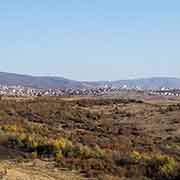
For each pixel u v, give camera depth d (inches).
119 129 2194.9
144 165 1150.3
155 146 1608.0
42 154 1250.0
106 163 1149.1
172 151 1529.3
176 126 2267.5
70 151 1273.4
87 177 1034.7
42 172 1032.8
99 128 2196.1
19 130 1604.3
